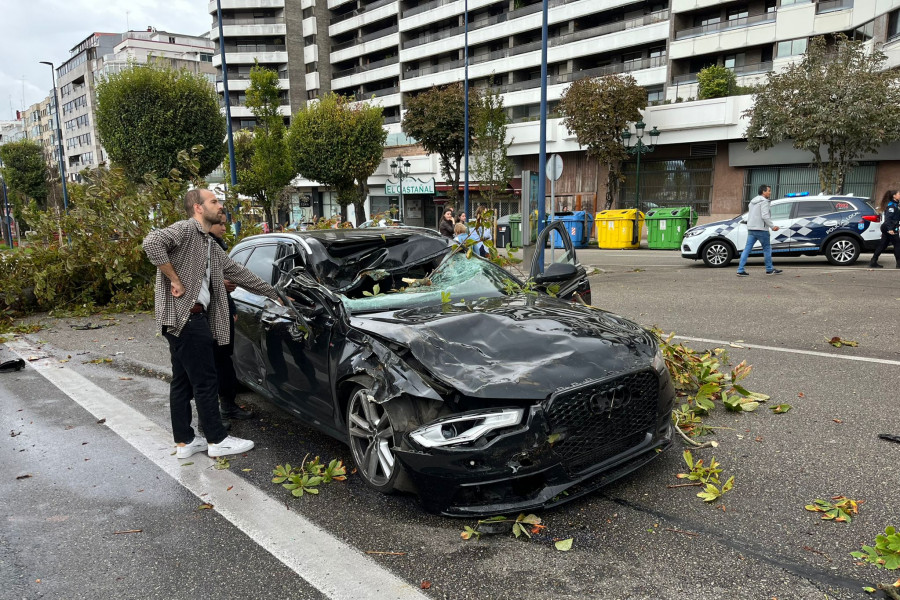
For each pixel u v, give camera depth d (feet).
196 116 81.35
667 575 7.97
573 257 17.79
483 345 10.17
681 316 25.57
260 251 16.60
